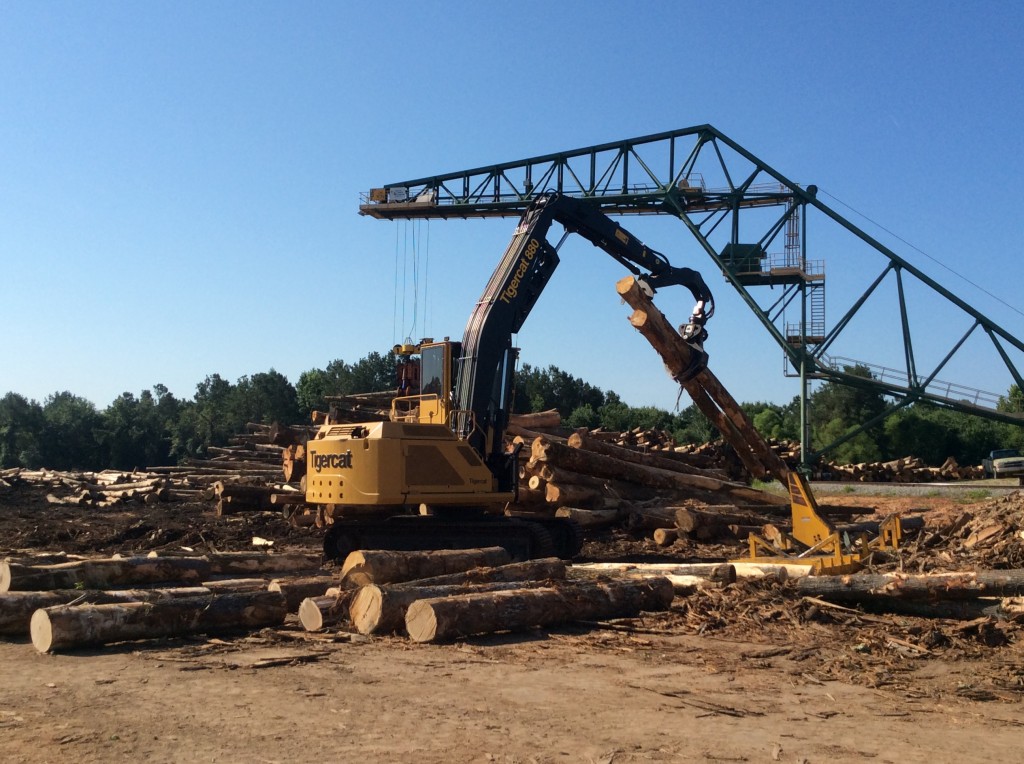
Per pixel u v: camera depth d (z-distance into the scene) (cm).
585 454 2084
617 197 4378
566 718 671
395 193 4534
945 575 1022
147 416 8800
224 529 2198
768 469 1705
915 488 3591
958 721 684
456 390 1695
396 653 899
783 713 699
